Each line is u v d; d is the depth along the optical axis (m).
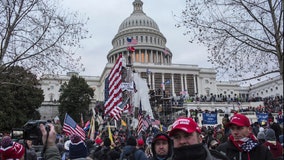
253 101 91.69
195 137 4.12
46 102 81.44
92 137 20.05
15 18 18.88
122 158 8.66
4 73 20.19
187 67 121.25
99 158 11.68
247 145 5.63
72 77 79.88
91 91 79.62
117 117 18.17
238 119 5.71
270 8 16.89
